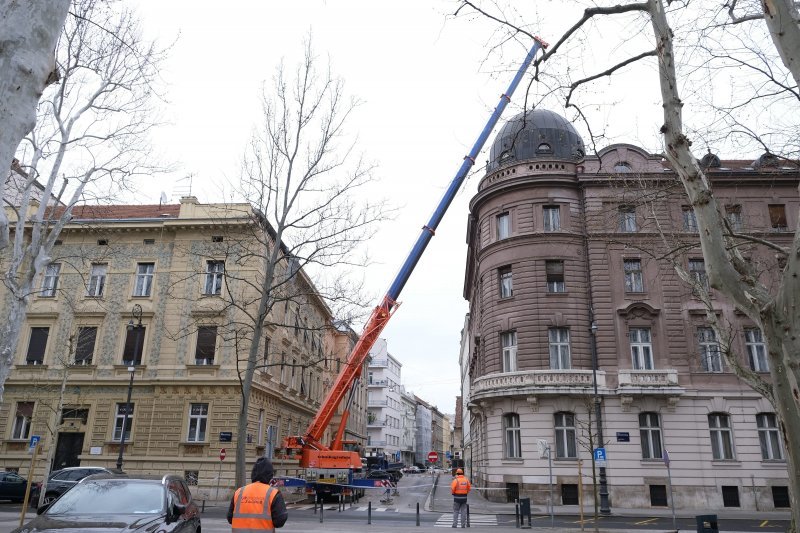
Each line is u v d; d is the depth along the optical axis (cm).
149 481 868
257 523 591
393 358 11269
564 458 2700
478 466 3862
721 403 2758
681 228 2864
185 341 3072
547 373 2761
